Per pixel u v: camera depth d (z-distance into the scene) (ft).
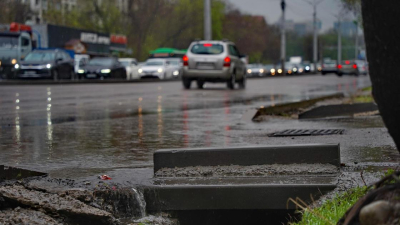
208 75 89.86
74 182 18.60
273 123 38.86
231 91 84.38
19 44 132.67
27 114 46.37
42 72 125.70
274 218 17.01
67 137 31.53
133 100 63.62
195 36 234.58
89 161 23.41
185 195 17.20
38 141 29.89
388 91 11.27
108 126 37.22
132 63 163.53
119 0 249.75
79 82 120.57
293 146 19.88
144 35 233.55
